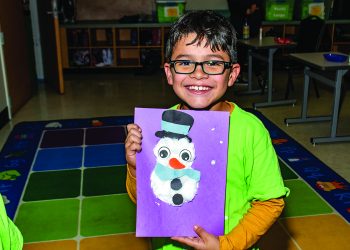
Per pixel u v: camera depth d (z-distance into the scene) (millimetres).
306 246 2072
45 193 2686
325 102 4836
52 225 2312
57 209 2482
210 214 933
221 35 917
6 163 3182
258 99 5066
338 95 3414
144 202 935
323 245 2080
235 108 1005
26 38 5246
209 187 933
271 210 954
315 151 3340
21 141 3674
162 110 933
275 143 3520
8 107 4301
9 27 4492
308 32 4969
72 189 2740
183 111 931
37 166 3127
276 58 5109
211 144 933
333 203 2498
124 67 6762
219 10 7059
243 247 916
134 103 4977
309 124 4023
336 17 6766
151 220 934
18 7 4891
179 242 989
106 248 2088
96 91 5605
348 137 3520
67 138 3734
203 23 920
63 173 2994
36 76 6109
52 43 5449
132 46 6672
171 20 6605
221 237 914
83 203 2555
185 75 942
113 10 7008
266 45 4480
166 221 933
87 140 3678
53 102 5051
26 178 2914
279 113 4418
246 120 981
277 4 6621
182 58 932
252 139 967
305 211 2410
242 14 5707
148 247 2088
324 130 3840
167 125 933
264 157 971
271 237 2145
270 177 963
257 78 5832
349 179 2832
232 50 955
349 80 5641
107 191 2707
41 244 2135
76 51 6672
